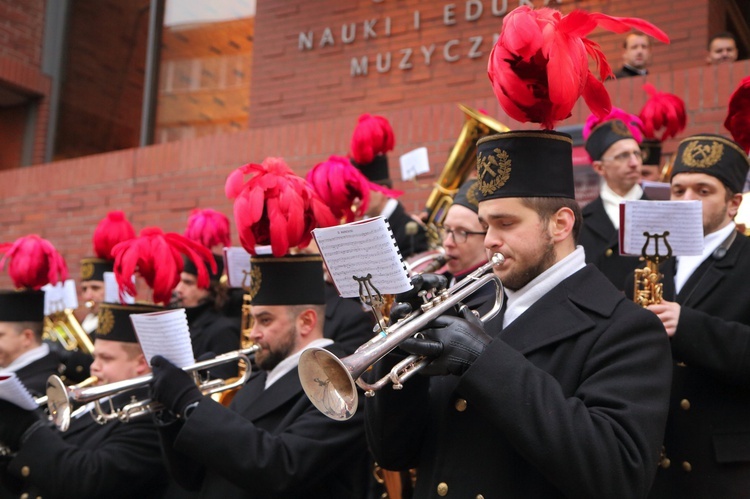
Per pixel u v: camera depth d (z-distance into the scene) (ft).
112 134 41.70
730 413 11.56
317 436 12.51
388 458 10.02
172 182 31.07
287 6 35.73
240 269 17.78
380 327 9.19
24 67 41.63
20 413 15.19
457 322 9.12
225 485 12.94
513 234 9.68
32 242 18.88
